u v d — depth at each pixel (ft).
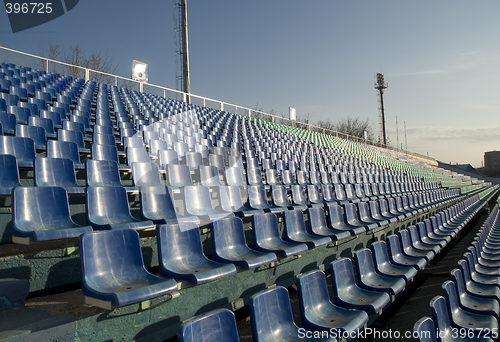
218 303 9.07
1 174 11.09
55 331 5.95
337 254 14.92
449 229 24.40
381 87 165.27
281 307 7.45
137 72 47.26
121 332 6.91
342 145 68.44
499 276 14.42
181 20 56.85
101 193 10.78
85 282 6.84
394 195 31.86
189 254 9.27
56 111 23.75
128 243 8.09
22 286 6.88
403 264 13.60
